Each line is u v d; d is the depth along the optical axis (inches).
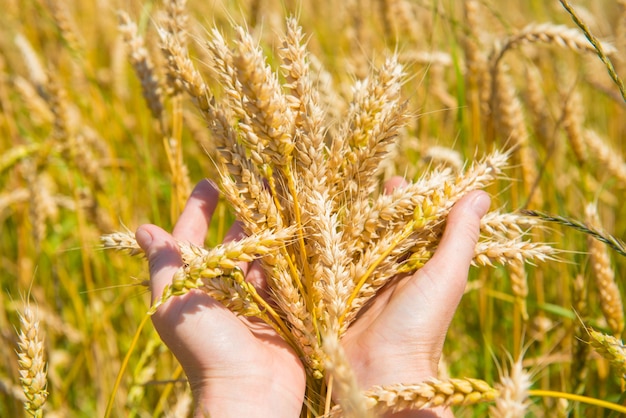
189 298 19.0
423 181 19.9
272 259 18.7
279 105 18.6
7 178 43.6
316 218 18.5
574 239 31.7
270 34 34.3
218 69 19.5
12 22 49.3
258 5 32.9
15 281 42.1
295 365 19.9
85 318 36.3
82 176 32.9
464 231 19.3
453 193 20.1
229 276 19.1
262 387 18.7
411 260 20.1
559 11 42.9
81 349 34.6
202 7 35.8
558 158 35.9
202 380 18.9
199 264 17.8
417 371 18.6
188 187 28.9
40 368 19.3
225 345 18.8
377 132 19.3
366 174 19.7
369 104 19.4
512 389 15.2
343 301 18.5
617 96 34.6
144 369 27.9
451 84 41.6
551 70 43.7
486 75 30.6
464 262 19.1
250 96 17.5
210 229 36.8
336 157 19.3
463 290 19.3
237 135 19.8
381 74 19.6
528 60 34.3
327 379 19.3
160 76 32.2
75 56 36.9
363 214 19.3
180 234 22.2
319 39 43.6
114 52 46.7
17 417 29.3
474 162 21.0
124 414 29.4
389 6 35.2
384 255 18.8
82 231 32.5
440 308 18.8
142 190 42.4
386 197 19.3
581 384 25.1
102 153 38.8
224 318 19.1
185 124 33.8
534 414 27.4
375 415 16.5
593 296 30.2
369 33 37.5
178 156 28.6
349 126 20.3
